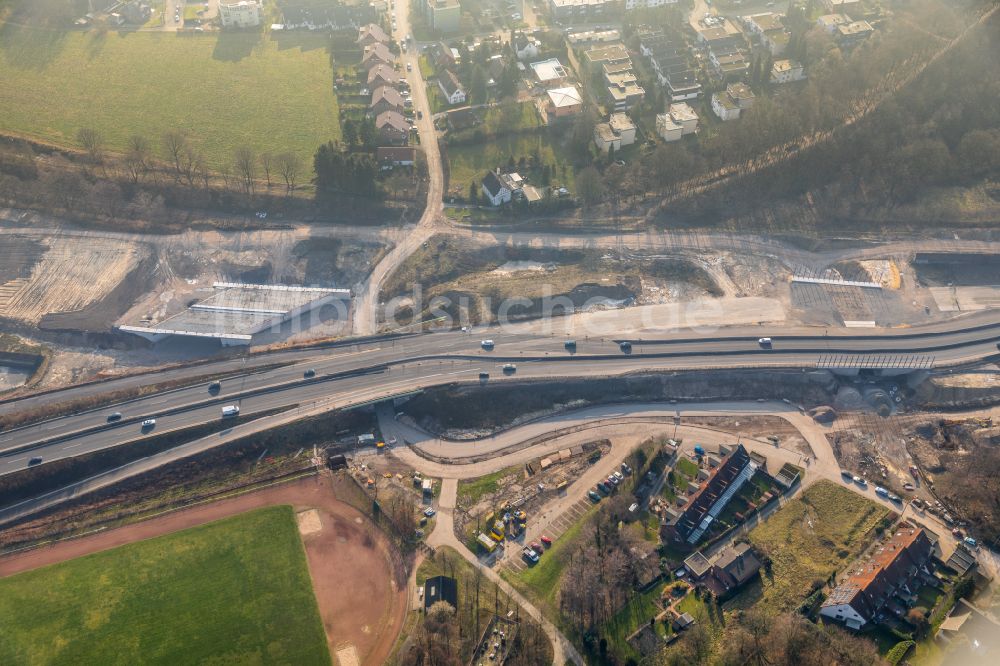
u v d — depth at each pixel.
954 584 180.75
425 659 165.38
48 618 175.25
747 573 180.12
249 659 169.00
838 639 165.38
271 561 187.12
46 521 195.38
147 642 171.38
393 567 187.25
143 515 197.12
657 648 168.75
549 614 176.50
